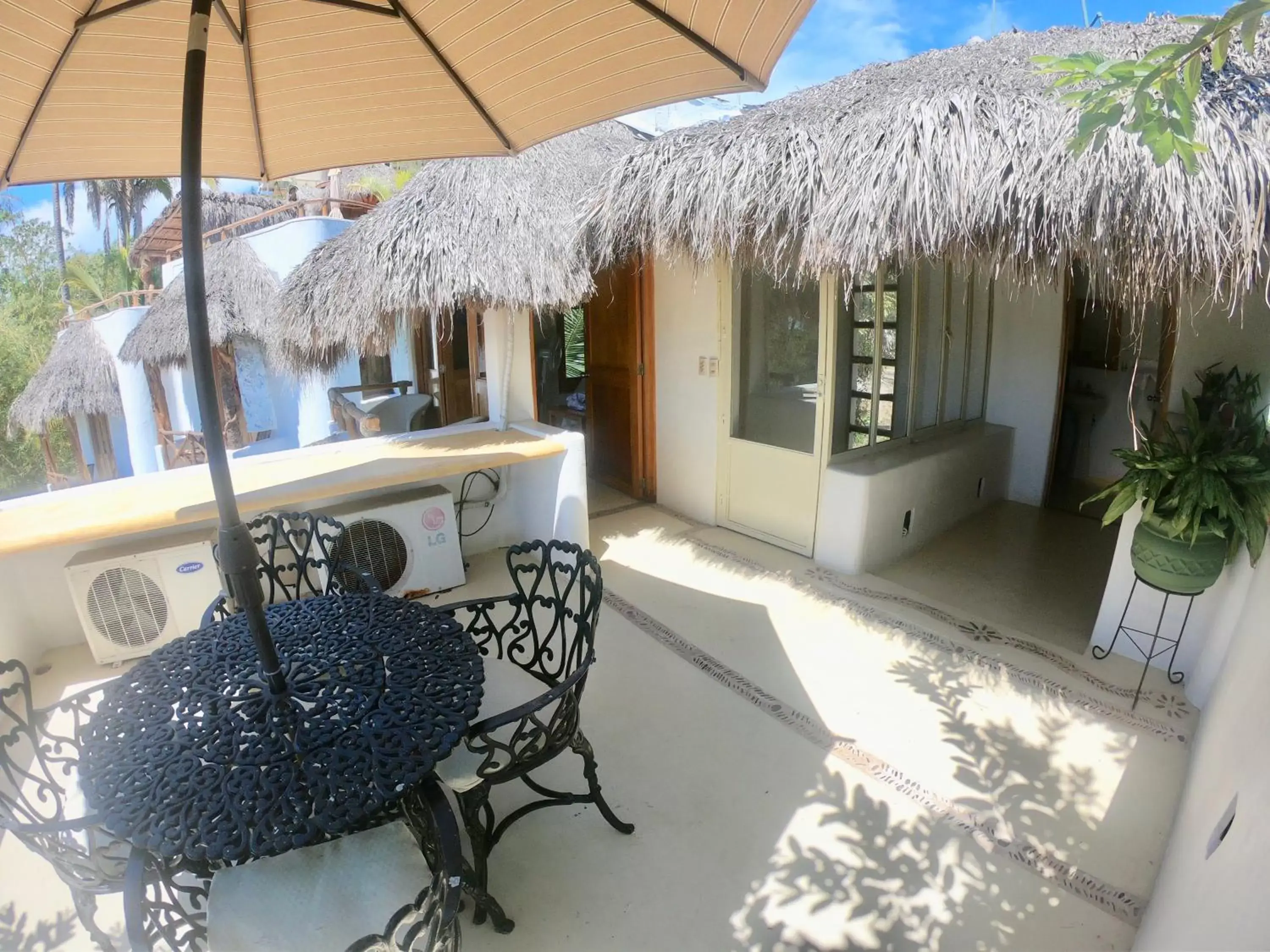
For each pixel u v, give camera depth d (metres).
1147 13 3.40
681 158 3.51
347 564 2.80
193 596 3.52
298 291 4.45
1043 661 3.25
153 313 9.62
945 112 2.68
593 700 3.02
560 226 4.05
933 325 4.82
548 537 4.54
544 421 7.24
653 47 1.73
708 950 1.89
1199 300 3.25
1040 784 2.46
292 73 1.98
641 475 5.72
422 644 2.01
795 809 2.37
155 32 1.78
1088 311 5.43
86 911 1.70
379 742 1.61
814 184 2.93
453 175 4.07
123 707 1.75
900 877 2.09
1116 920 1.94
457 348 6.98
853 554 4.21
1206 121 2.22
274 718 1.68
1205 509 2.64
